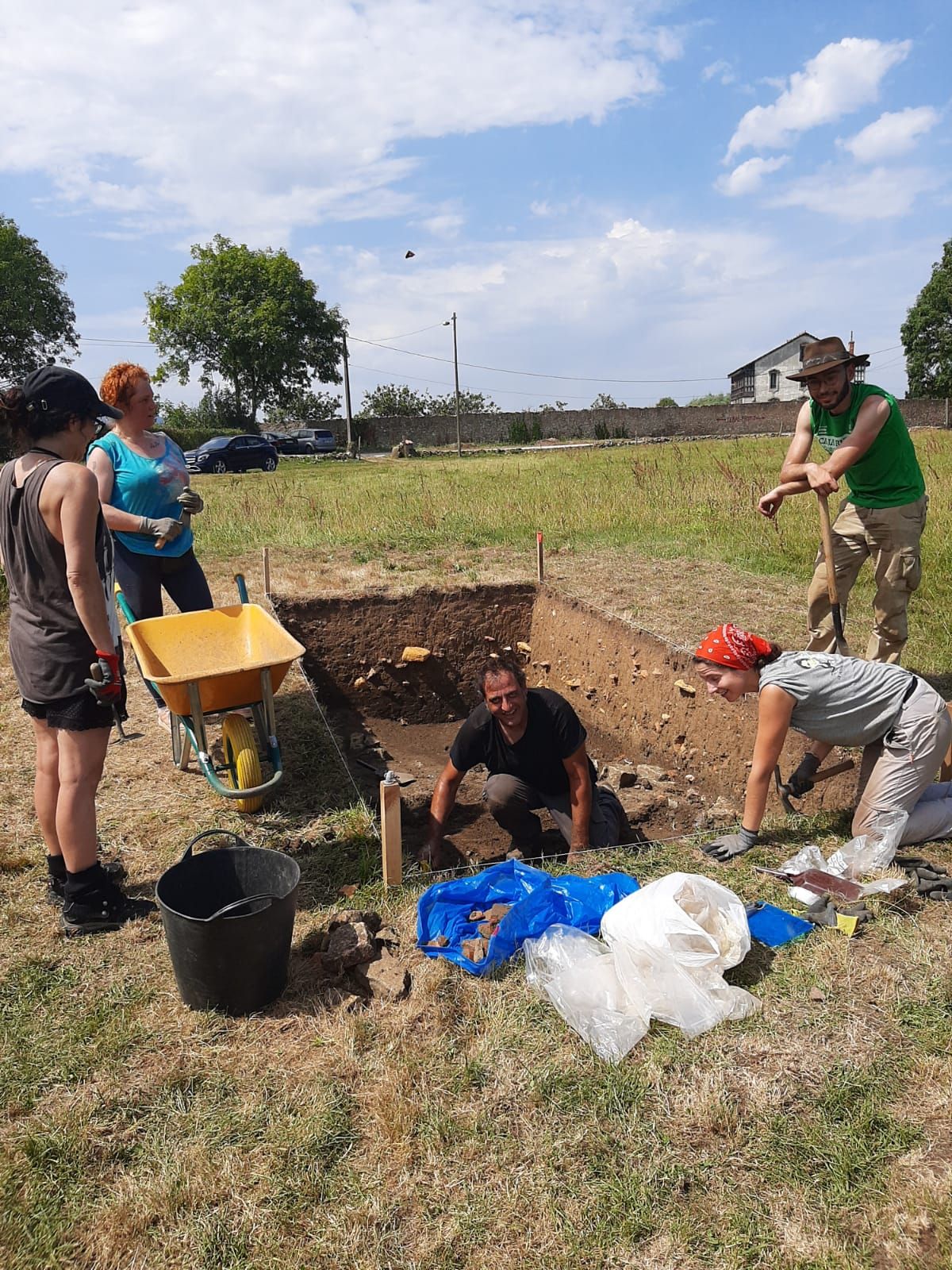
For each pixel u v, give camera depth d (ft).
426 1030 9.88
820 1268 7.47
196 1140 8.61
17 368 163.94
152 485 17.13
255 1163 8.38
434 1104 8.93
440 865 15.26
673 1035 9.78
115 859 13.47
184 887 10.86
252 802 14.83
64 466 10.52
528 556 32.91
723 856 13.02
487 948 10.76
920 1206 7.89
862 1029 9.85
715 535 34.88
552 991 10.16
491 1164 8.36
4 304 153.99
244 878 11.37
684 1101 8.98
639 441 161.48
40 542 10.69
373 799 19.38
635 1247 7.64
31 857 13.43
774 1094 9.06
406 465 103.60
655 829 17.29
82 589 10.53
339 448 166.71
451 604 28.19
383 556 33.94
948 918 11.64
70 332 168.35
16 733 17.90
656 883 11.10
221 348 178.29
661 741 21.57
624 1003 10.03
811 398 16.05
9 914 12.07
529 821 16.60
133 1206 7.99
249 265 174.50
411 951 11.09
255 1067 9.46
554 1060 9.45
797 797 14.46
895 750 12.38
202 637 16.97
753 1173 8.28
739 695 12.77
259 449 107.86
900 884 12.05
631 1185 8.14
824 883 12.08
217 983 9.94
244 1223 7.84
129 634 15.81
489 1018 10.02
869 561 29.12
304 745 17.83
